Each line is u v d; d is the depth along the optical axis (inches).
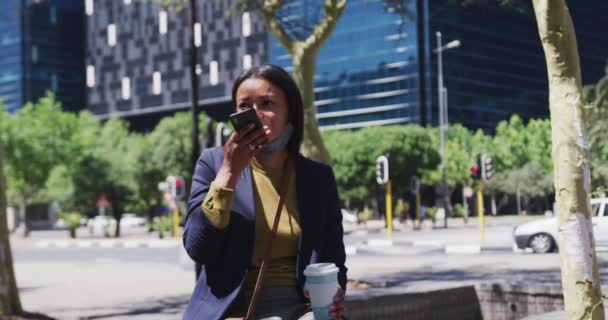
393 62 3206.2
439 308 257.8
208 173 88.0
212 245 83.6
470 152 2881.4
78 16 4677.7
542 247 724.0
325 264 81.7
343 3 457.4
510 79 3476.9
